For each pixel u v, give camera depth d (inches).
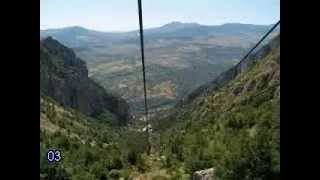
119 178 3250.5
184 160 3526.1
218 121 4330.7
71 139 3966.5
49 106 6013.8
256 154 1739.7
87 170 3147.1
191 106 7111.2
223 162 2000.5
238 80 6008.9
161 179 3201.3
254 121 3299.7
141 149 4217.5
